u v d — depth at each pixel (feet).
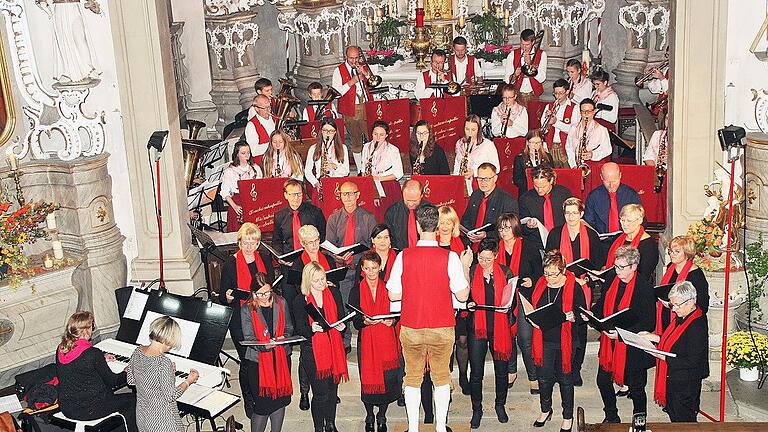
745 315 33.91
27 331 34.01
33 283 33.81
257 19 56.24
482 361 30.27
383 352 29.14
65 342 28.32
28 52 34.22
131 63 34.58
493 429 30.96
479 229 32.73
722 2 32.53
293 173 39.96
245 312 28.45
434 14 55.62
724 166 33.55
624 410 31.78
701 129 33.81
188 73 54.39
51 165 34.78
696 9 32.78
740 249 34.19
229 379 34.71
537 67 50.01
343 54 56.39
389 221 34.83
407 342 27.07
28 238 34.58
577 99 48.88
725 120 33.94
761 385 32.35
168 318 27.04
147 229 36.22
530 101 48.49
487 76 54.54
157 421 26.78
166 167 35.65
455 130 45.70
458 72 50.98
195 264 37.09
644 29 54.19
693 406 28.55
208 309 31.04
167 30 35.63
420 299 26.66
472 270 29.89
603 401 30.25
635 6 53.78
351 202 33.94
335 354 29.19
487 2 55.88
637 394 29.35
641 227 31.76
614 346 29.09
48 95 34.76
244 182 37.17
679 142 34.22
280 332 28.60
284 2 55.47
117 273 35.94
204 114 55.01
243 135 49.24
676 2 33.14
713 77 33.24
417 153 43.32
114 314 36.09
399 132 46.03
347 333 34.96
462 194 36.78
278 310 28.66
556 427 30.96
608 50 58.34
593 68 55.88
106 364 28.55
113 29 34.37
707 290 29.12
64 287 34.50
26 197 35.01
